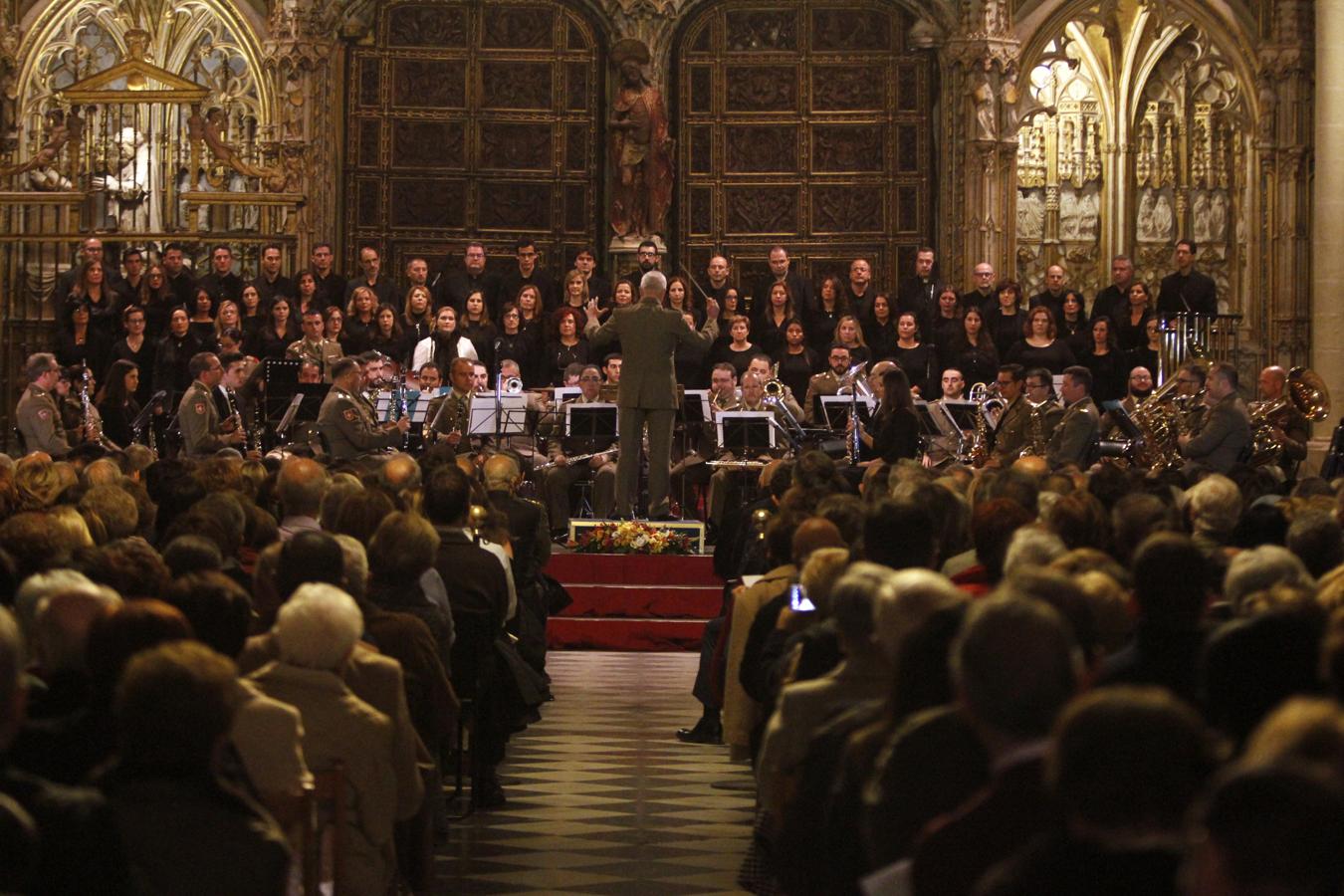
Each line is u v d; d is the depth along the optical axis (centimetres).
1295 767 265
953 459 2000
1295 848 260
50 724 479
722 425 1917
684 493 2141
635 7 2631
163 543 848
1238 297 2783
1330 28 2425
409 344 2305
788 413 2012
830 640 645
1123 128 2812
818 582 663
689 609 1844
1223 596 705
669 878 891
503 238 2684
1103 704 311
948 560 811
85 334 2322
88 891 373
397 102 2664
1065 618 463
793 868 519
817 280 2706
